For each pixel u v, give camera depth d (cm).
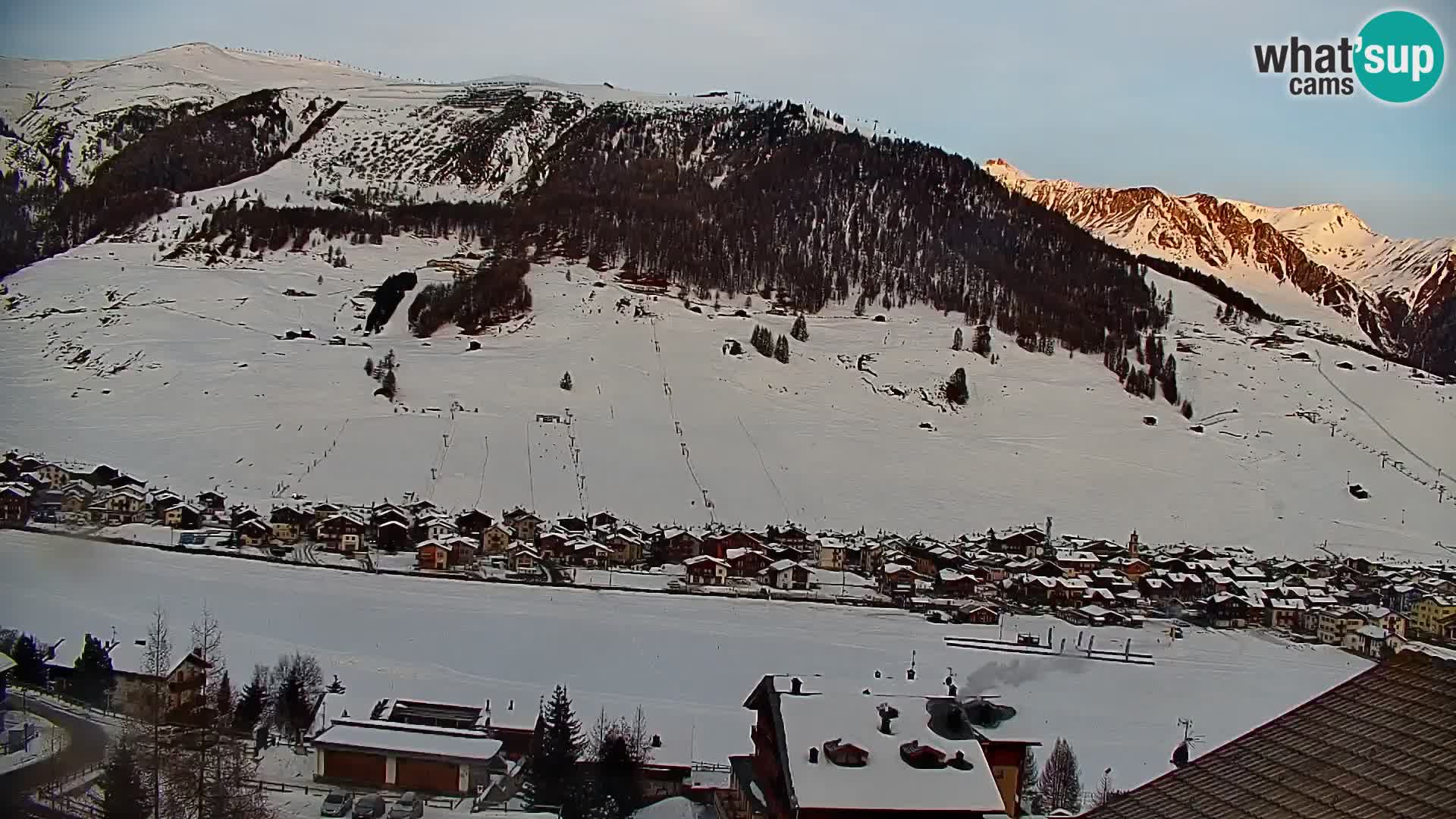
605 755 3825
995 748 3384
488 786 3888
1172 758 4700
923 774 2667
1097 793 4097
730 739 4641
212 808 3381
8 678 4516
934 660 6300
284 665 4853
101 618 5728
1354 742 1438
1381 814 1281
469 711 4588
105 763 3609
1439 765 1326
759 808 2986
